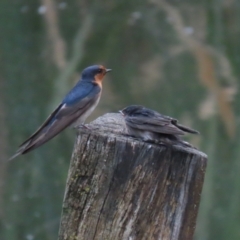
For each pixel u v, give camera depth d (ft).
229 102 51.93
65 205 18.63
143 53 56.08
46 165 46.21
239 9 57.36
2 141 48.34
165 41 56.29
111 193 18.24
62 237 18.66
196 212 18.70
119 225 18.22
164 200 18.28
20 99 51.60
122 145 18.15
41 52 54.65
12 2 55.62
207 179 46.75
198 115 51.06
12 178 45.98
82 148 18.39
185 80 53.31
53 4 56.65
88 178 18.38
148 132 19.54
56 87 52.31
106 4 58.03
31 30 55.67
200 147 48.96
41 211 44.65
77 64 54.54
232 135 49.88
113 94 51.39
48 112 50.60
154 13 57.52
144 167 18.15
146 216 18.22
